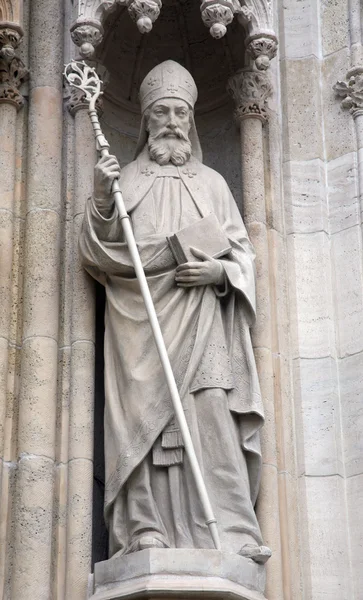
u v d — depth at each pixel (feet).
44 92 32.12
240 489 28.09
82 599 27.94
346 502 30.12
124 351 28.96
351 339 31.40
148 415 28.17
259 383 30.25
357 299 31.65
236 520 27.91
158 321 28.91
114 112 33.47
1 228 30.83
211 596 26.68
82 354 29.89
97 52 32.73
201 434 28.32
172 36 33.86
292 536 29.73
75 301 30.27
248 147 32.42
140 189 30.48
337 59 33.96
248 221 31.81
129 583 26.96
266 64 31.89
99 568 27.61
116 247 29.60
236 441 28.63
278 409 30.50
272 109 33.35
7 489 28.96
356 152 32.89
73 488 28.86
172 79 31.07
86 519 28.66
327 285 31.96
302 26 34.40
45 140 31.68
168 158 30.91
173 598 26.66
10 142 31.63
